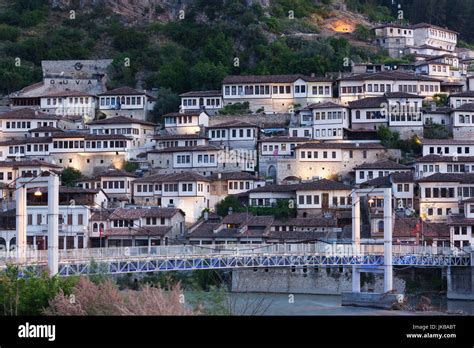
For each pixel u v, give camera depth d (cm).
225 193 18100
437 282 14538
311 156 18412
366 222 16862
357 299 12738
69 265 11369
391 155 18525
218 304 6856
